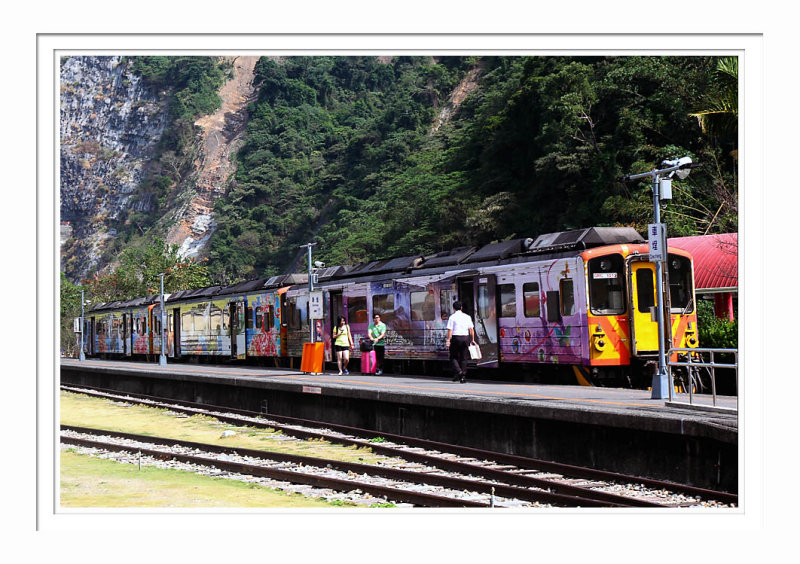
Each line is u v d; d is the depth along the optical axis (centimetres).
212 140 17175
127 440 1781
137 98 19000
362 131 13750
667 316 1616
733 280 2272
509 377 2219
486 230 6297
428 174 8862
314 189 13725
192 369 3294
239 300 3638
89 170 18825
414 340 2433
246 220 14012
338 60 17438
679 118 4356
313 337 2800
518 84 7656
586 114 5194
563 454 1320
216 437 1866
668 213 3397
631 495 1077
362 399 1867
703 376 1889
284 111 16325
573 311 1862
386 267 2680
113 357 5406
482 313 2155
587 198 5212
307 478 1206
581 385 1873
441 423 1614
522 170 6594
